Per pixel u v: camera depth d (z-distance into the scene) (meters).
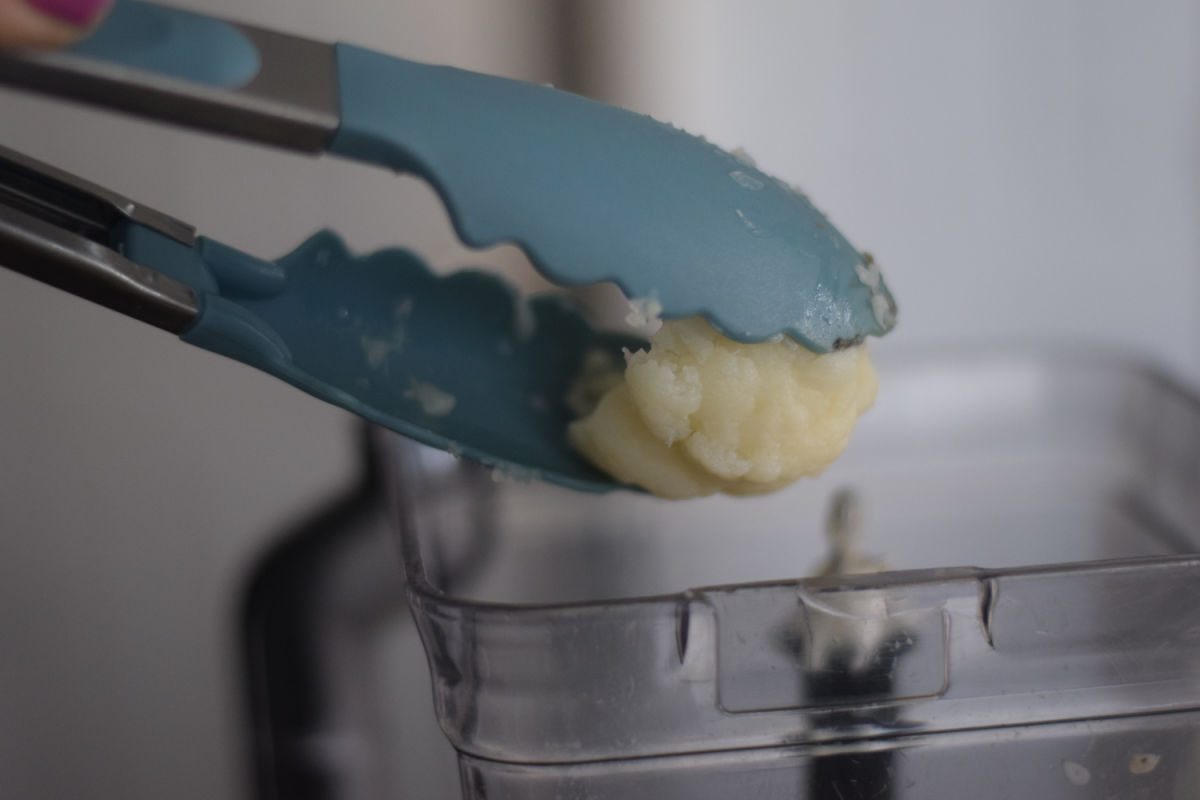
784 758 0.38
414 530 0.40
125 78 0.34
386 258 0.41
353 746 0.49
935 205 0.52
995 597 0.37
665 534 0.46
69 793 0.51
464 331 0.42
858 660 0.37
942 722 0.38
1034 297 0.52
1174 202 0.52
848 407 0.40
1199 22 0.50
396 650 0.49
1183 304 0.52
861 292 0.38
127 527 0.50
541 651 0.37
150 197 0.49
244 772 0.50
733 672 0.37
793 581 0.37
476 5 0.49
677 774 0.38
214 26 0.35
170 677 0.51
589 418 0.40
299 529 0.50
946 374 0.49
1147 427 0.47
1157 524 0.47
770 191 0.38
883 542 0.46
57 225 0.37
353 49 0.36
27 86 0.33
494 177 0.36
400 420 0.39
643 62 0.50
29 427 0.49
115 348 0.49
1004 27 0.50
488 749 0.37
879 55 0.50
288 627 0.49
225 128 0.35
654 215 0.37
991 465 0.48
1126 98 0.51
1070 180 0.52
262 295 0.40
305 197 0.50
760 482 0.39
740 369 0.38
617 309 0.43
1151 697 0.38
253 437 0.50
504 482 0.45
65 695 0.50
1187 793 0.38
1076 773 0.38
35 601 0.50
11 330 0.49
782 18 0.50
